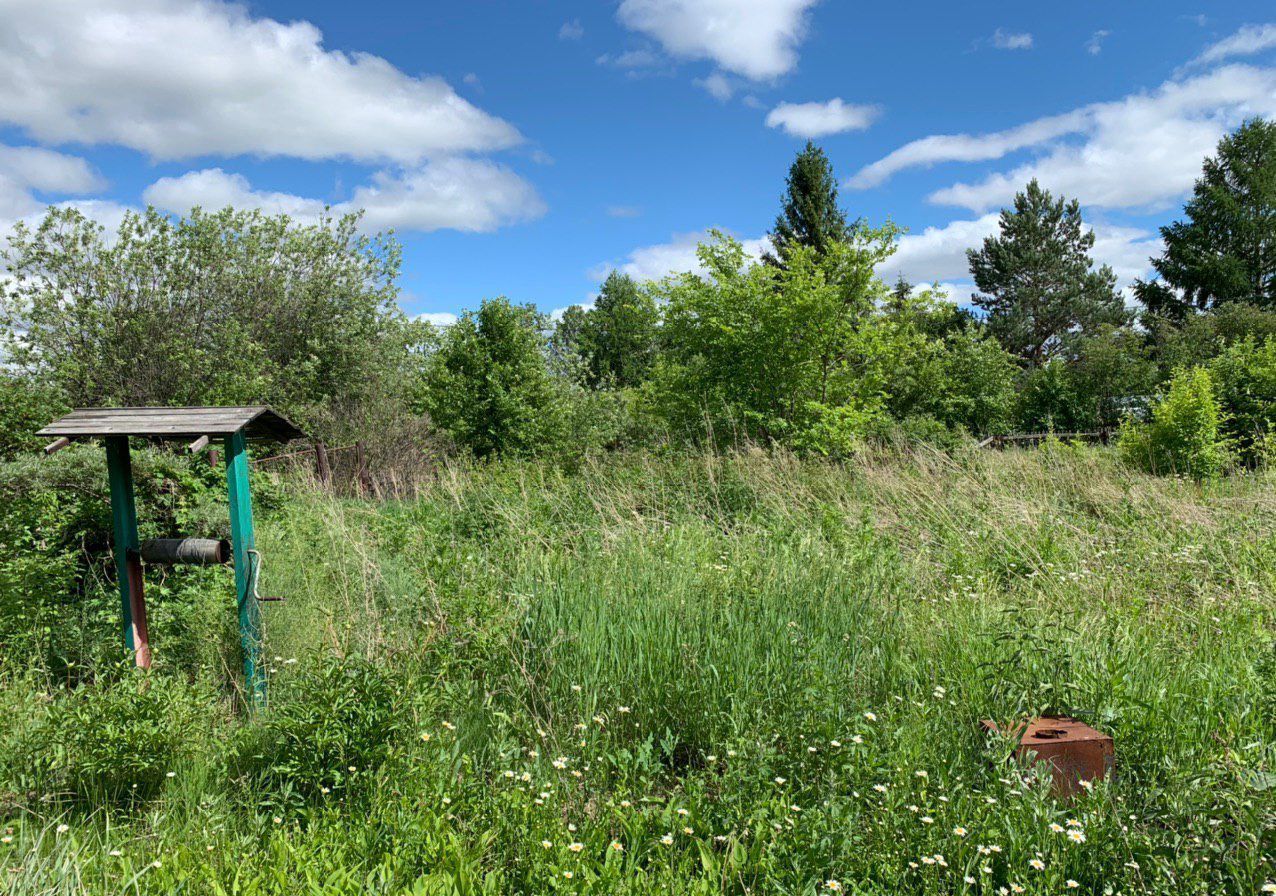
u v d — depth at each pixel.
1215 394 16.28
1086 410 24.36
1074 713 3.64
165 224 16.03
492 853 3.03
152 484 7.35
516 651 4.64
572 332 53.06
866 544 6.64
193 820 3.29
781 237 36.69
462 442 15.46
